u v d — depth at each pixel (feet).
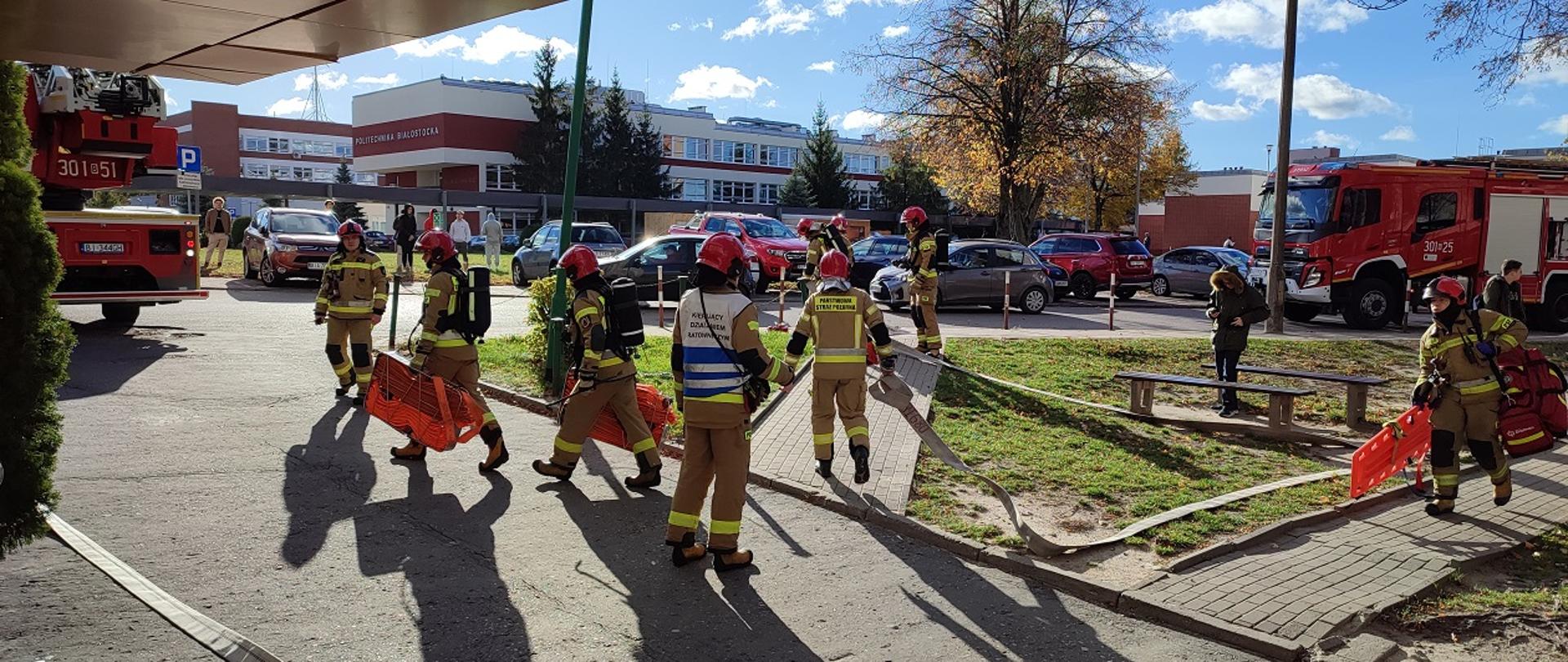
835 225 46.16
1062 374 41.29
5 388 13.52
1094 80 118.62
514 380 35.35
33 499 13.98
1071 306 80.74
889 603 17.13
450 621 15.52
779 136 281.33
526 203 176.35
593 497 22.48
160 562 17.33
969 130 121.08
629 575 17.92
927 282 42.06
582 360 21.89
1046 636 16.03
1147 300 90.27
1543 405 23.26
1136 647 15.72
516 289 78.13
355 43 15.80
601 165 224.53
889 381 23.13
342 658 14.12
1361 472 23.98
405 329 49.08
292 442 25.96
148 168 42.42
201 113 284.00
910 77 122.11
